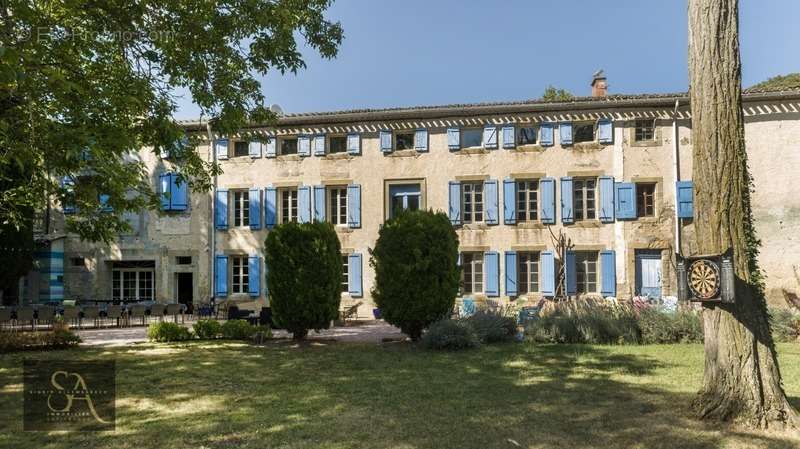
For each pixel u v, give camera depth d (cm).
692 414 554
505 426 536
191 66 941
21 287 1977
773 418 505
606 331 1139
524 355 970
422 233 1152
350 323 1689
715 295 517
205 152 1988
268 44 994
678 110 1775
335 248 1238
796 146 1692
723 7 547
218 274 1942
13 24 660
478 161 1855
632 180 1777
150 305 1647
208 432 526
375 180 1900
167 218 1997
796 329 1142
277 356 995
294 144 1981
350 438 504
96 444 494
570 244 1781
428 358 959
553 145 1825
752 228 548
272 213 1941
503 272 1819
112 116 823
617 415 565
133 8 835
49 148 729
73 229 1023
